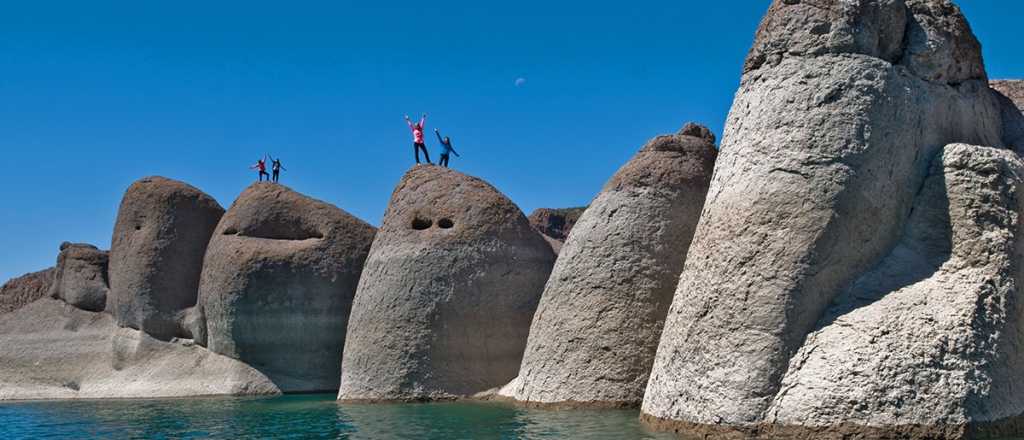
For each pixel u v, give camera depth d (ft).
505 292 70.64
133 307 95.45
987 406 35.19
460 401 67.26
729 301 40.14
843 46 42.37
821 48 42.63
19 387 95.20
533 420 51.88
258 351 87.30
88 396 91.81
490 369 69.15
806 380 37.09
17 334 102.47
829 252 39.42
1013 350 36.81
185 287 95.71
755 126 42.80
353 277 88.02
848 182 40.09
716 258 41.50
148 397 88.48
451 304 69.51
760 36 44.91
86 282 104.83
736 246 40.81
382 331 70.49
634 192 58.70
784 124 41.83
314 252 87.66
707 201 44.78
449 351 68.95
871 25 42.73
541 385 58.13
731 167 43.29
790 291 38.99
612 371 55.36
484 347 69.36
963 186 39.50
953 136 43.50
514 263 71.46
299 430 54.34
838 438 35.47
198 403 78.28
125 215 98.32
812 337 38.27
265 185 92.32
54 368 96.94
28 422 65.51
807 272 39.11
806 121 41.45
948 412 34.71
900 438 34.78
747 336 39.14
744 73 45.29
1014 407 36.06
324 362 86.63
